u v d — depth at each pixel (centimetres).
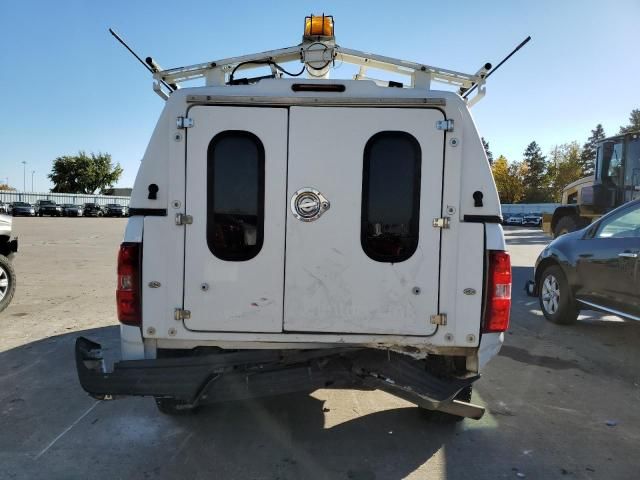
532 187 8944
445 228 307
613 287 598
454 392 305
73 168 8219
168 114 307
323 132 307
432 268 309
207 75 370
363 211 309
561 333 653
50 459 327
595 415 404
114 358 495
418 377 310
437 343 311
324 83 306
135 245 311
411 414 399
